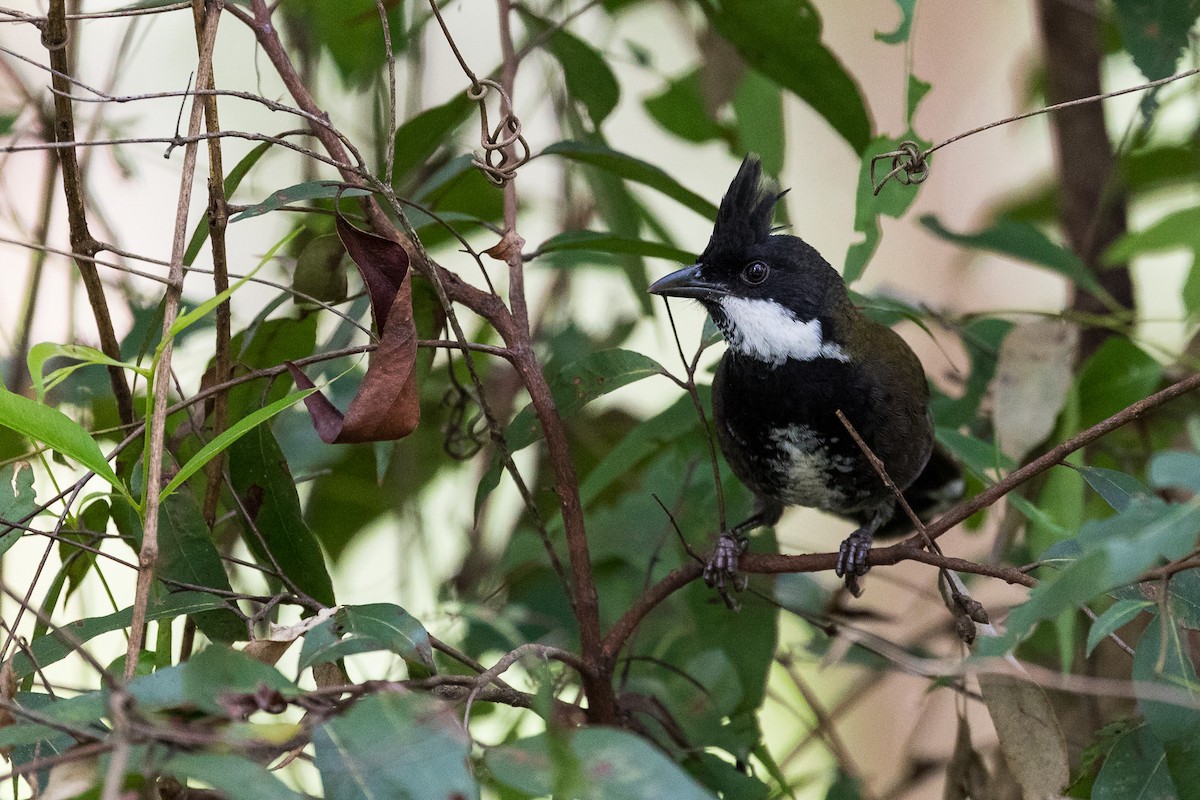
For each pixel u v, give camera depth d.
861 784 9.27
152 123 11.54
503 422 11.07
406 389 6.17
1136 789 6.29
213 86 6.98
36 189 10.73
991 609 9.27
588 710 7.08
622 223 9.95
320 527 10.94
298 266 7.60
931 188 14.97
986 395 10.19
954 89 14.83
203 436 7.30
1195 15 8.71
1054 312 9.42
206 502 7.16
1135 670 5.89
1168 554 4.85
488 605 9.91
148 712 4.62
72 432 5.59
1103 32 11.72
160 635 6.35
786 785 8.63
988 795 7.92
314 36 10.53
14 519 6.39
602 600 10.51
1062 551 6.45
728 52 10.48
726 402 9.19
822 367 8.90
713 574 8.48
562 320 11.66
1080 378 9.37
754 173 9.28
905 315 9.19
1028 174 14.65
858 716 12.70
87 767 4.70
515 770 4.56
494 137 7.10
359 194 7.11
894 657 7.78
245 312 11.36
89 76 11.47
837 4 14.98
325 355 6.46
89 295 6.92
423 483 10.85
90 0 10.99
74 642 4.49
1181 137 11.39
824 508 9.59
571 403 7.62
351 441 6.20
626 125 14.60
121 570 10.12
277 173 11.47
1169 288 13.37
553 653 5.71
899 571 12.98
